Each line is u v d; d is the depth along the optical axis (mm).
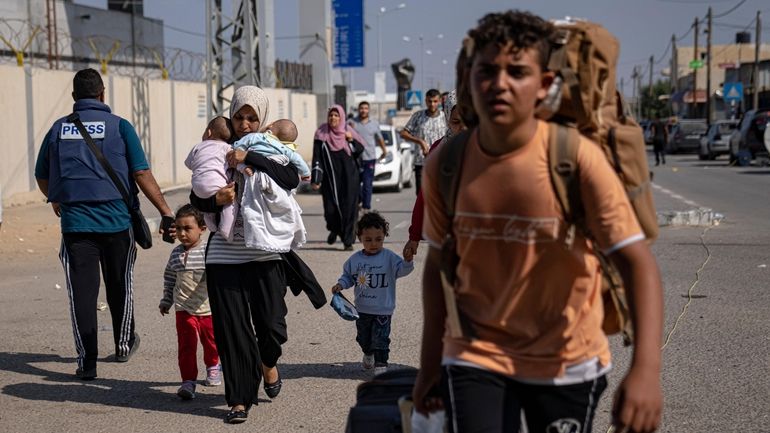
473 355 3084
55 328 8570
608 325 3291
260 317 5949
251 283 5887
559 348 3049
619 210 2865
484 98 2854
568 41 3059
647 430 2725
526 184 2904
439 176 3076
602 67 3062
